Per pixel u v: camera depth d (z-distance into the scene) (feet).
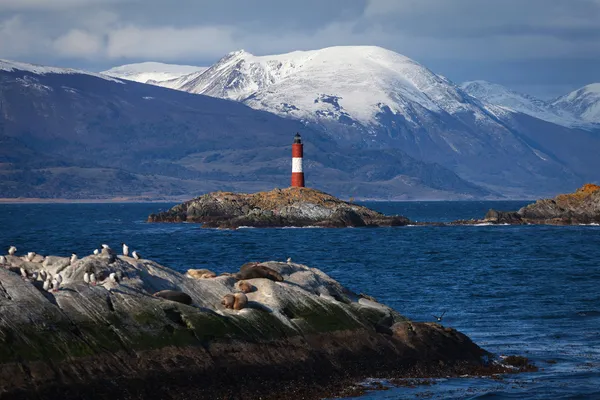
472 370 437.17
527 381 426.51
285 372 383.24
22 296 350.64
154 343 360.28
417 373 421.59
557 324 588.50
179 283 412.16
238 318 396.37
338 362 406.21
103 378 338.13
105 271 394.93
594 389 412.98
